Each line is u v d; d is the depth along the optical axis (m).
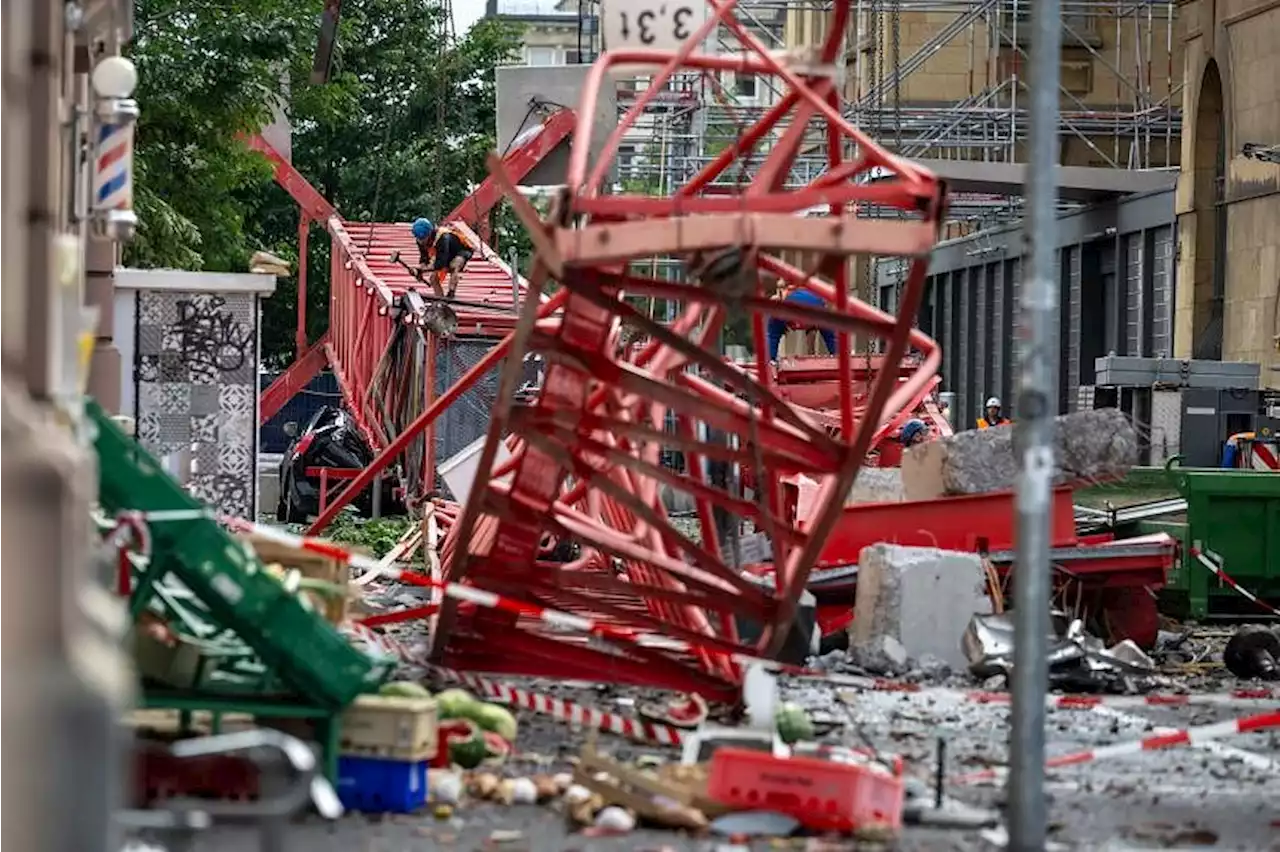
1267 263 134.38
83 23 45.06
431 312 90.81
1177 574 69.81
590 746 33.94
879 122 151.62
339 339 131.00
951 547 60.50
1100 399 116.12
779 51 44.75
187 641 32.75
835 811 31.77
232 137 100.25
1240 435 102.88
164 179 97.94
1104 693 53.12
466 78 186.38
